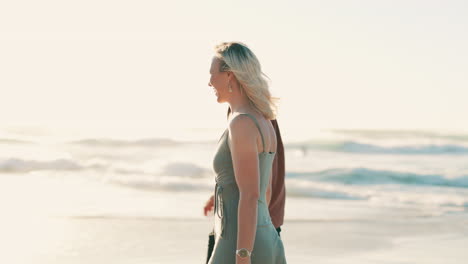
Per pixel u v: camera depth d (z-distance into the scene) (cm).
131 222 888
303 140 2850
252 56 289
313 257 701
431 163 2250
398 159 2373
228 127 284
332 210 1073
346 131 3145
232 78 288
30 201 1095
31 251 694
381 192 1400
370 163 2236
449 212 1077
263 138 283
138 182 1409
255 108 289
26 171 1708
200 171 1798
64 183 1413
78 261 655
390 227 904
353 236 830
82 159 2152
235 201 287
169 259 673
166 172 1783
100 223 875
